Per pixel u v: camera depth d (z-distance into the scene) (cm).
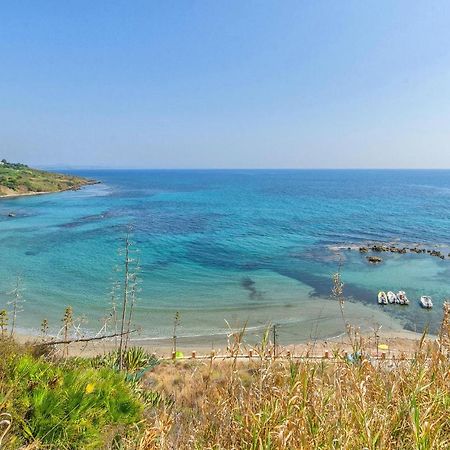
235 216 8619
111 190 16562
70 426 460
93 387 543
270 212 9419
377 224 7631
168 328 2758
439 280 4056
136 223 7362
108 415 513
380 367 360
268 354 328
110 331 2575
